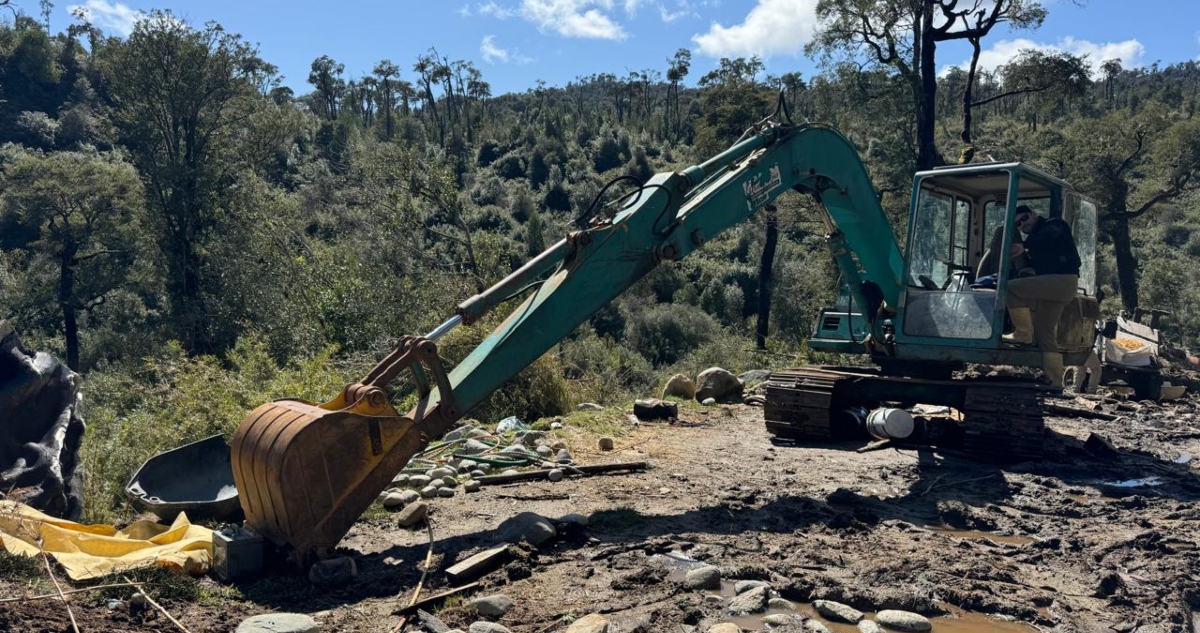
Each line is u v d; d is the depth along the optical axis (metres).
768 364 21.83
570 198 71.19
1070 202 9.59
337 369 13.17
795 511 6.74
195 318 31.84
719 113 40.50
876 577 5.27
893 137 29.03
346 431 5.25
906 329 9.16
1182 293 47.75
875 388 9.76
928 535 6.23
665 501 7.10
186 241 34.69
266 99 38.91
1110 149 34.81
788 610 4.77
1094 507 7.15
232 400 9.43
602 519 6.45
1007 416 8.70
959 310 8.89
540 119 100.81
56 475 5.56
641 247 6.90
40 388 5.89
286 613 4.36
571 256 6.61
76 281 40.88
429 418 5.66
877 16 26.88
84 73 92.69
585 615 4.60
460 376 5.94
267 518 5.27
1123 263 35.50
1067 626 4.65
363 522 6.35
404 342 5.81
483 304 6.07
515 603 4.77
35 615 4.14
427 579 5.16
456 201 24.02
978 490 7.70
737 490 7.48
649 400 11.55
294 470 5.08
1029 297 8.62
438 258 23.89
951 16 26.23
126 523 6.51
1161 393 14.45
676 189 7.21
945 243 9.57
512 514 6.61
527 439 9.21
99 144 76.19
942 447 9.38
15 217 49.59
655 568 5.32
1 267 42.06
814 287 36.94
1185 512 6.94
